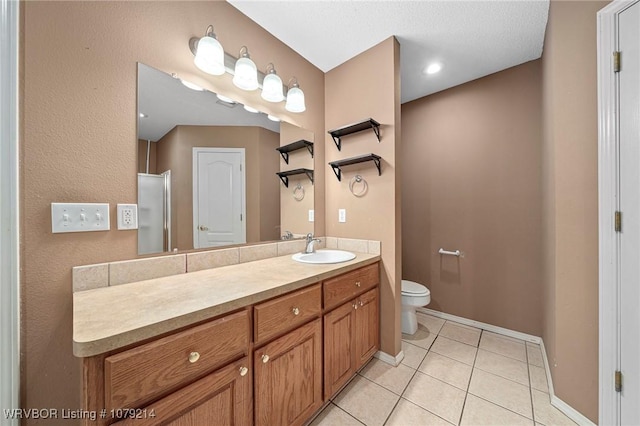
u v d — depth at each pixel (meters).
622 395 1.10
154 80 1.19
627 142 1.09
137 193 1.13
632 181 1.07
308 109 2.05
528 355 1.87
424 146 2.66
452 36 1.78
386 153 1.82
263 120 1.71
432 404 1.40
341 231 2.09
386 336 1.81
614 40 1.12
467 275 2.39
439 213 2.56
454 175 2.47
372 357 1.83
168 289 1.00
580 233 1.26
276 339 1.05
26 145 0.86
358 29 1.71
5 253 0.80
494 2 1.48
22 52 0.85
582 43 1.25
